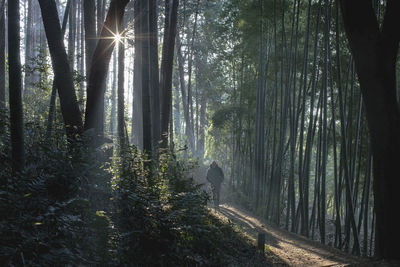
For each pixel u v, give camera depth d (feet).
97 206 15.30
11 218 10.58
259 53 47.80
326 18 34.71
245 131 56.65
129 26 42.96
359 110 33.19
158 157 23.41
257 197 48.93
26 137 18.21
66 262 10.56
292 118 41.52
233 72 58.54
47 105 29.37
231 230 24.58
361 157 39.09
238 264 18.60
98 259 12.16
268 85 52.34
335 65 39.24
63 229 11.37
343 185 42.50
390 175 20.56
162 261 14.21
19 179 12.94
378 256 21.29
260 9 43.65
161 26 70.18
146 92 22.80
